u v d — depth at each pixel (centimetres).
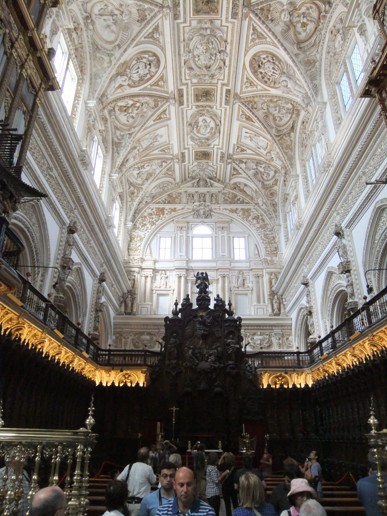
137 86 2373
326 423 1842
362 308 1401
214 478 773
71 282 1847
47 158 1504
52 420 1451
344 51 1848
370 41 1539
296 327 2683
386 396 1253
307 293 2333
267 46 2156
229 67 2348
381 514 421
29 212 1411
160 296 3128
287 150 2648
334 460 1641
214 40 2216
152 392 2005
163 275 3183
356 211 1644
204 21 2105
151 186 3225
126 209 3139
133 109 2517
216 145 2975
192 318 2205
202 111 2686
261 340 2833
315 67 2105
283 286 2891
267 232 3269
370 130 1473
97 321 2233
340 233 1798
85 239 2030
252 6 1989
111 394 1962
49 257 1570
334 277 1964
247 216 3359
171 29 2083
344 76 1892
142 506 424
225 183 3316
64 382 1529
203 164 3186
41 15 1247
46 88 1287
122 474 584
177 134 2833
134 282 3103
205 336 2139
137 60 2225
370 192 1517
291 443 1902
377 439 470
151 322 2881
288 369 2098
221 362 2072
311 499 343
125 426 1914
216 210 3394
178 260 3191
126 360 2106
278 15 2000
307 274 2370
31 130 1179
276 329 2845
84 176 1834
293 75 2206
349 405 1552
